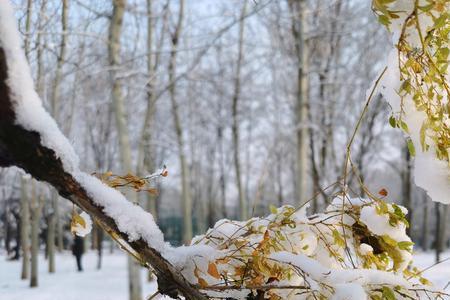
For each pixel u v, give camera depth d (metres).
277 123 17.27
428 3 1.28
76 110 15.74
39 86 8.16
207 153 28.17
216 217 32.56
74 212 1.43
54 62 8.96
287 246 1.59
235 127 16.77
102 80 10.94
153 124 16.17
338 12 12.95
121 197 1.20
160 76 11.09
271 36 14.02
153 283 14.49
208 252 1.41
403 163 18.89
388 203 1.64
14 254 27.39
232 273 1.51
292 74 14.72
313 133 14.15
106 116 23.06
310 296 1.49
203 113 20.12
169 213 44.50
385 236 1.59
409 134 1.46
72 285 14.31
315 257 1.63
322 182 15.10
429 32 1.36
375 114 14.59
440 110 1.41
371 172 24.52
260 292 1.45
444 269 12.07
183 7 11.57
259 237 1.61
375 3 1.33
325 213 1.70
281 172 28.20
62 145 1.05
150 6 10.57
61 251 27.17
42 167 1.04
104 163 21.52
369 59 14.64
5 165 1.03
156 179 1.59
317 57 14.53
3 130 0.98
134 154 19.34
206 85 16.03
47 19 7.52
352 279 1.39
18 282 15.80
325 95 14.95
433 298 1.49
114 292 12.80
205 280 1.41
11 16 0.99
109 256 27.14
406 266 1.60
